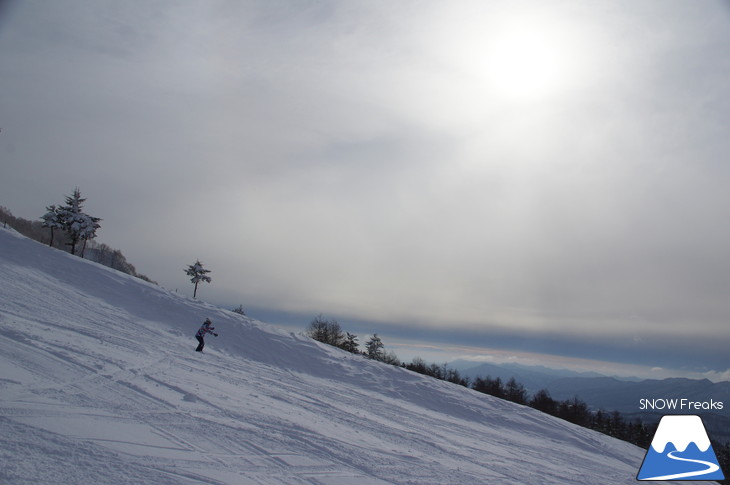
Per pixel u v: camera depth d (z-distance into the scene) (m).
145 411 10.41
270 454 9.59
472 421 25.83
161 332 27.23
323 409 16.95
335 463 10.11
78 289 31.09
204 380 16.12
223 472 7.95
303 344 33.72
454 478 11.31
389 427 16.52
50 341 14.85
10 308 20.84
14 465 6.20
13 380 9.97
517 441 21.44
